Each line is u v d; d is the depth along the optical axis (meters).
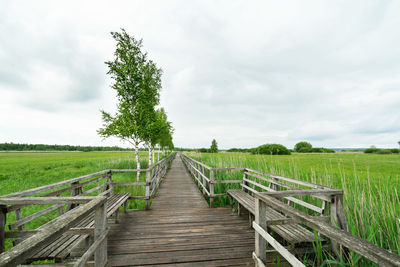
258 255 1.82
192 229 3.31
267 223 1.80
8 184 8.73
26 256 0.76
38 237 0.88
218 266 2.29
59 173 11.76
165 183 7.95
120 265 2.28
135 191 6.02
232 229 3.32
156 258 2.43
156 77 10.95
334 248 1.97
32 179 9.81
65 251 1.87
